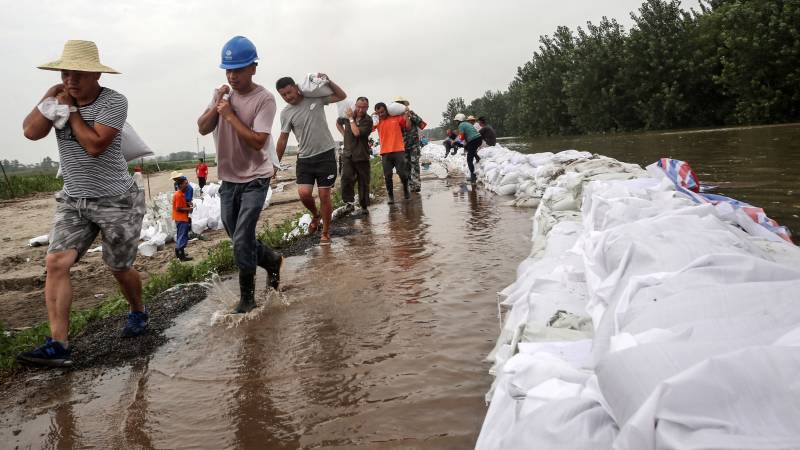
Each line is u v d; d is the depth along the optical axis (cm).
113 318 433
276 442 235
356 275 483
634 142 2253
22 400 300
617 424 135
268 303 428
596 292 236
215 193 1401
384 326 352
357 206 938
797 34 2744
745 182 748
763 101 2886
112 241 362
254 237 421
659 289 190
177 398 285
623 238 252
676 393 120
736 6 3030
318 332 356
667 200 333
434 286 424
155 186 2366
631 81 3841
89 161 353
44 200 1930
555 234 393
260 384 291
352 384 278
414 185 1099
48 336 389
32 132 348
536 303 263
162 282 527
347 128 849
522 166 903
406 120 987
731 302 163
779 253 257
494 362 277
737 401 118
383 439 226
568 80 4519
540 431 144
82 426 266
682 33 3534
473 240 573
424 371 282
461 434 223
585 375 176
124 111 359
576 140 3328
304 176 680
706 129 2864
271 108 416
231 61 403
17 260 796
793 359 121
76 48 343
